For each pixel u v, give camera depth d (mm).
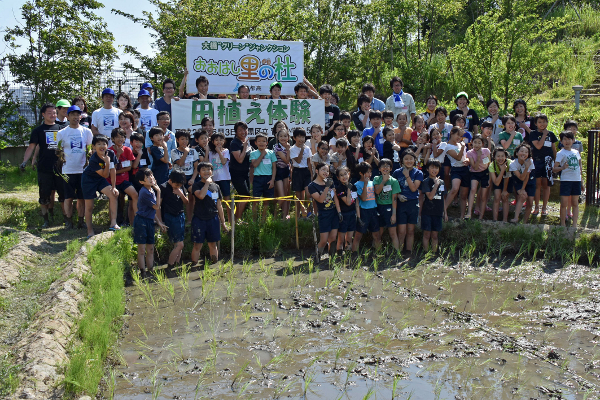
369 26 19562
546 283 7676
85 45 15672
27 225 9453
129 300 6891
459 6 18719
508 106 15938
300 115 10305
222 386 4770
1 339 5137
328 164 8992
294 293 7180
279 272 8070
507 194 9578
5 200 10008
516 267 8328
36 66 15430
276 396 4609
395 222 8859
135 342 5664
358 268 8156
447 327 6129
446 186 10156
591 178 10156
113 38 16266
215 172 9180
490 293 7270
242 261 8641
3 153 15602
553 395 4703
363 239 9492
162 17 15562
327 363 5238
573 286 7543
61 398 4191
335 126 9820
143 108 9766
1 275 6586
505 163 9352
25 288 6480
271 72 10750
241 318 6320
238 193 9453
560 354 5465
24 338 4992
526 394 4723
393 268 8312
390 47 19375
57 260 7559
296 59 10859
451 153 9391
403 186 8875
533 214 10039
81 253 7516
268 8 16469
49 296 6043
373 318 6352
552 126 13250
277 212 9891
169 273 8031
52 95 15195
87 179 8516
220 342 5664
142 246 7855
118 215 9469
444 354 5457
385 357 5379
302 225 9227
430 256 8797
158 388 4645
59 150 8805
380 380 4930
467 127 10625
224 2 14953
